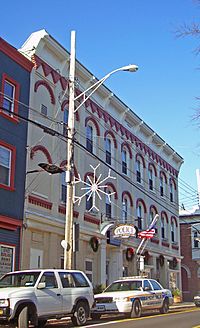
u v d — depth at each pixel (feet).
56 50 80.69
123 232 88.94
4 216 64.28
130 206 106.42
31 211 70.38
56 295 46.73
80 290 50.29
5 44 68.54
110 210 97.45
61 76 82.94
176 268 131.34
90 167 90.48
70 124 61.62
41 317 44.47
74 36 65.77
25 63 73.46
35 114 74.33
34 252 70.90
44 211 73.97
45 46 78.48
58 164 78.54
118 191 100.94
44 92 77.82
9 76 69.62
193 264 159.74
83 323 49.85
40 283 45.42
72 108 62.34
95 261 88.63
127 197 105.70
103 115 98.37
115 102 102.17
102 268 89.40
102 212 93.20
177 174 141.38
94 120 94.43
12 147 68.23
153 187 122.21
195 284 158.10
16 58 71.46
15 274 47.21
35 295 44.21
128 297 60.13
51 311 45.73
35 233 71.61
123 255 100.12
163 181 130.00
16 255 66.39
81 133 88.33
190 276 159.33
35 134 73.77
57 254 76.07
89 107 92.84
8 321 41.93
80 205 85.35
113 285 66.95
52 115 79.15
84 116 90.17
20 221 67.56
